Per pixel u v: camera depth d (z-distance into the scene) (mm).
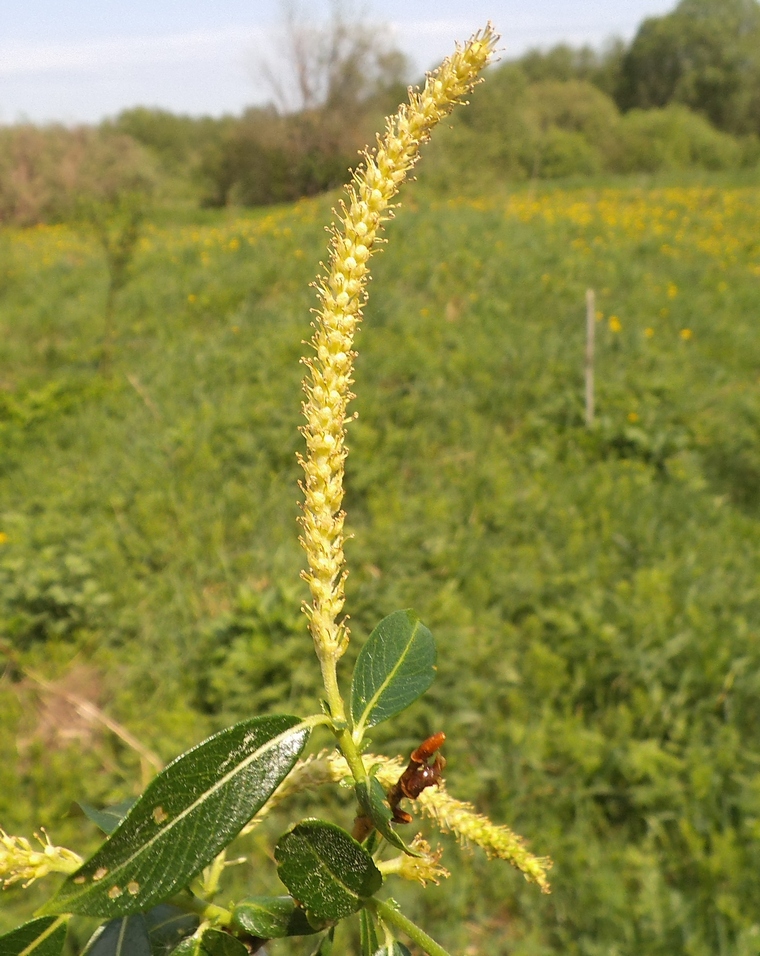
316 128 26641
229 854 2996
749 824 2902
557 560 4516
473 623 4043
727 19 45281
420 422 6312
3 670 4094
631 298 8953
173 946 663
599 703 3533
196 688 3861
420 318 8078
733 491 5652
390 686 633
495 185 19828
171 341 8492
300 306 8875
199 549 4867
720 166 33375
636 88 48250
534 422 6246
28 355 8844
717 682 3453
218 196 32062
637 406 6289
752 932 2551
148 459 5855
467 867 2959
